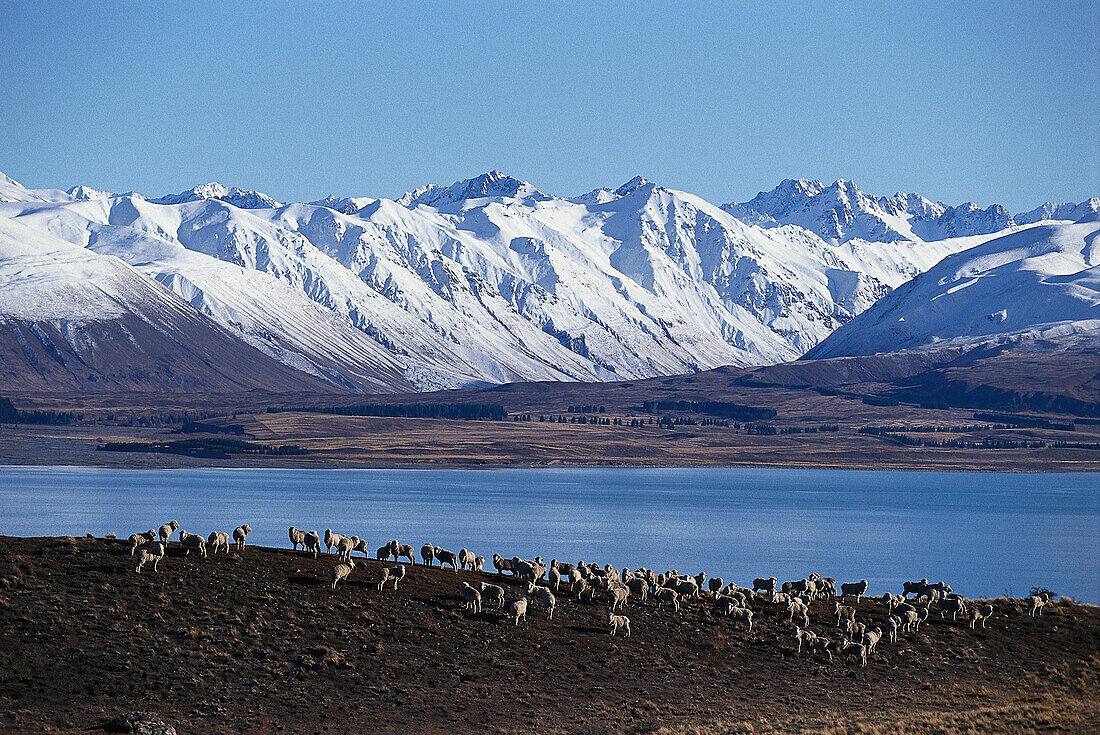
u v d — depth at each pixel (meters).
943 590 150.12
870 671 114.31
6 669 94.62
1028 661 122.38
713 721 96.69
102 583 112.38
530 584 126.19
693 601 133.12
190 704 93.56
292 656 103.06
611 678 106.56
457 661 106.44
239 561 125.00
